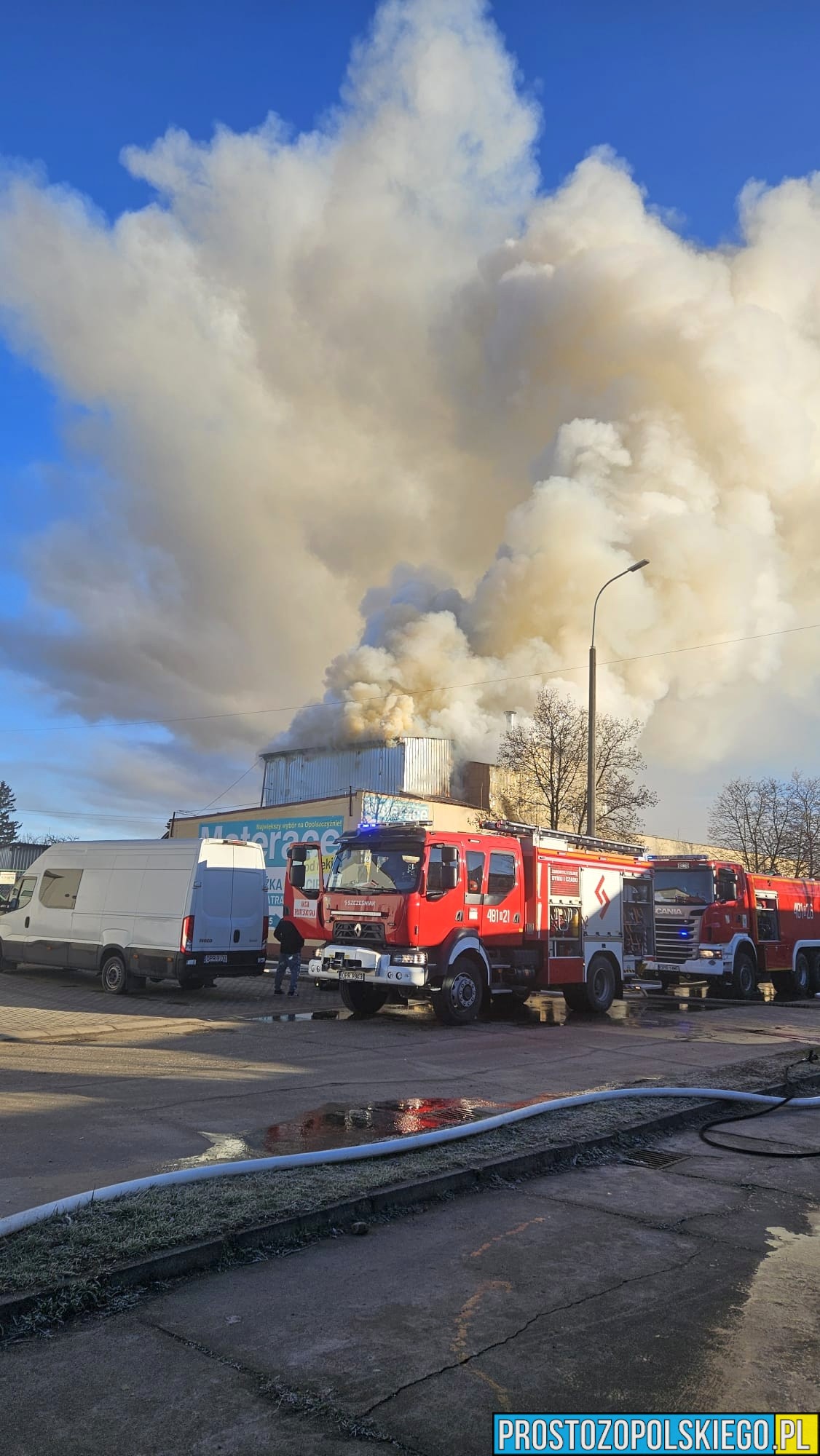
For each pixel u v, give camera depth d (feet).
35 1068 30.37
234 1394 10.46
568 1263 14.84
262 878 55.31
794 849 136.98
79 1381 10.69
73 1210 15.39
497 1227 16.60
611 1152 22.49
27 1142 20.76
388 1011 51.42
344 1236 15.89
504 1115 23.49
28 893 60.80
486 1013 52.65
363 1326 12.27
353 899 46.39
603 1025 49.42
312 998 56.24
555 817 108.58
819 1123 26.48
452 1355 11.51
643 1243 15.90
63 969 64.03
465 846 46.88
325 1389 10.62
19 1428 9.69
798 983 76.02
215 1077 29.76
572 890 53.36
